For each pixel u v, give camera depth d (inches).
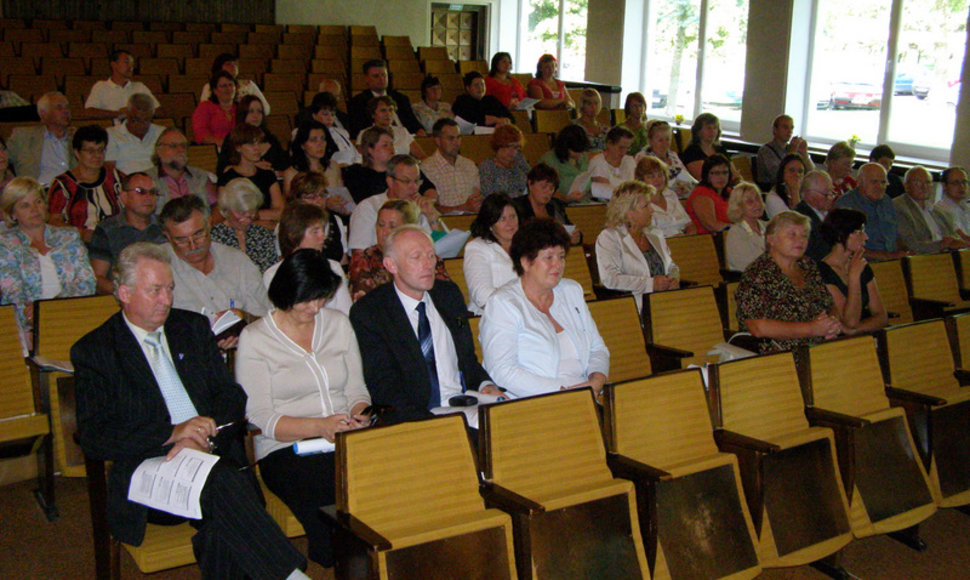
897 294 197.5
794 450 113.9
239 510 92.8
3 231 141.1
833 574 118.1
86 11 467.2
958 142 303.7
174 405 101.8
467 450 95.7
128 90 292.8
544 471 99.8
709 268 208.2
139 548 94.5
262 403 107.0
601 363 130.7
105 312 132.7
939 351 146.3
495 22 617.0
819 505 114.3
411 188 171.9
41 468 127.3
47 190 187.9
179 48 404.8
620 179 259.4
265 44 439.8
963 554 127.1
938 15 325.7
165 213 129.0
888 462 123.7
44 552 117.2
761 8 390.6
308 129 214.7
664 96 479.8
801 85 386.3
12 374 123.4
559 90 396.2
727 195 250.8
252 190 151.2
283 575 93.0
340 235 177.9
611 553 95.7
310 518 102.0
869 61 356.8
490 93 372.5
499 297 124.1
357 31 512.4
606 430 107.2
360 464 88.8
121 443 94.7
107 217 168.2
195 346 104.2
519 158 250.7
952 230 241.4
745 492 111.2
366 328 115.3
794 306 146.3
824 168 337.1
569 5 566.3
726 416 116.6
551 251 122.6
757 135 401.1
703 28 442.3
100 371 97.1
